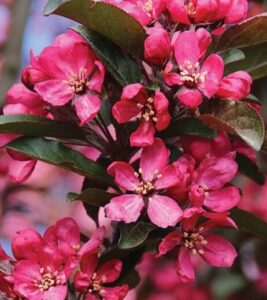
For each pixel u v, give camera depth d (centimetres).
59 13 60
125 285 60
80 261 60
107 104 65
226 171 61
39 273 60
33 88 62
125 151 63
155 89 59
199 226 61
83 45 61
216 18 62
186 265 61
